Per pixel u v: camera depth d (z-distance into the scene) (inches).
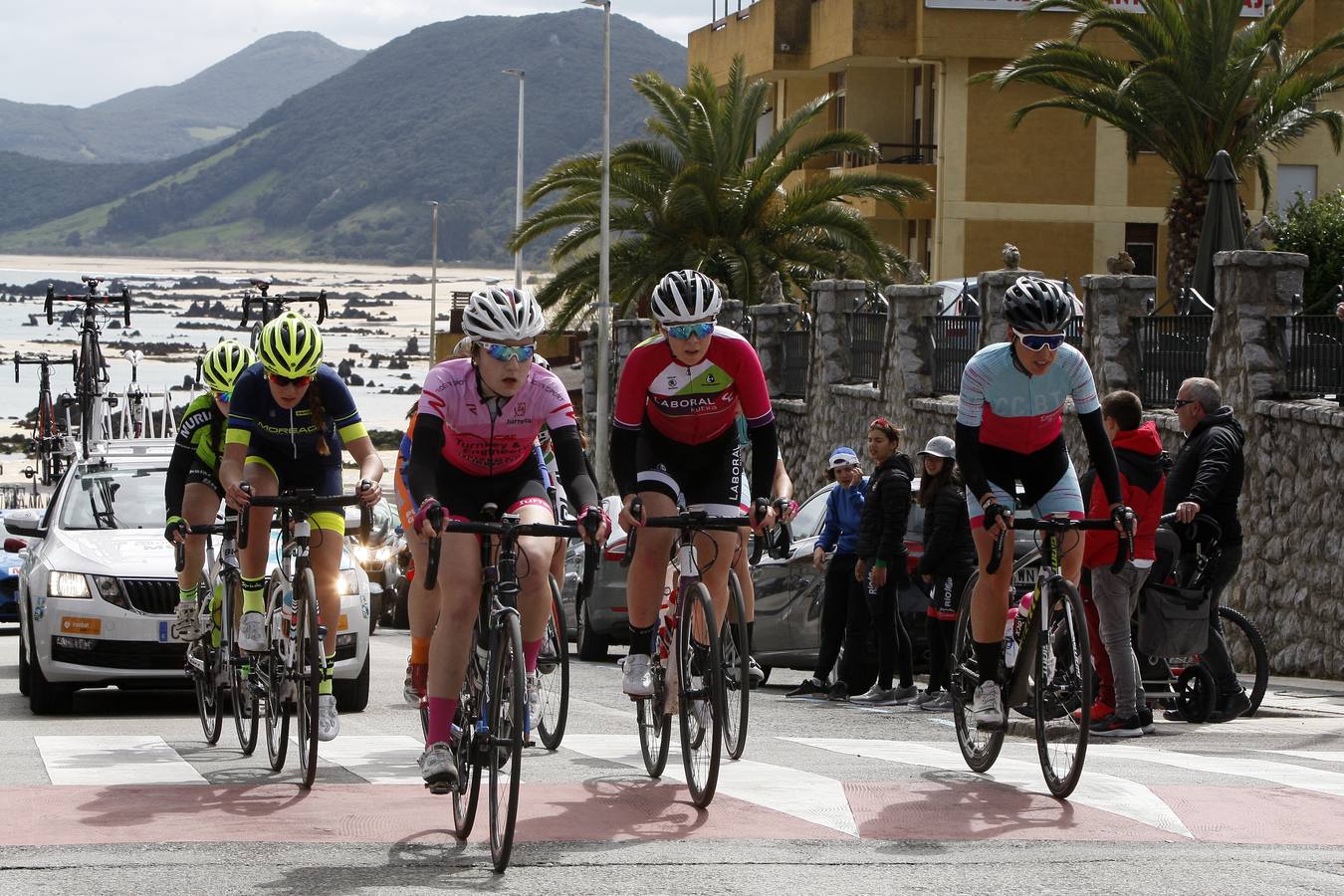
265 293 842.8
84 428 1219.9
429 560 281.7
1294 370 694.5
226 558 402.9
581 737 430.9
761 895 247.3
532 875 259.4
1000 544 329.1
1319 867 267.0
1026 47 1720.0
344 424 373.1
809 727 476.7
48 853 273.6
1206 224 919.0
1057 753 324.5
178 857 271.4
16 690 604.4
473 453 304.3
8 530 567.2
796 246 1744.6
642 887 251.8
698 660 316.8
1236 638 700.7
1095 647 473.4
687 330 321.7
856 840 285.1
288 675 350.3
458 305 2910.9
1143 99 1246.3
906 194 1707.7
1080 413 339.9
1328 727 484.4
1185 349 770.8
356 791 333.7
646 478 339.9
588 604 745.6
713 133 1771.7
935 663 533.0
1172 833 292.2
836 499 573.6
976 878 258.1
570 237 1852.9
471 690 287.6
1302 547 671.8
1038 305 324.8
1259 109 1246.3
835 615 573.9
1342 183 1726.1
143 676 502.6
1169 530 474.0
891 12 1791.3
